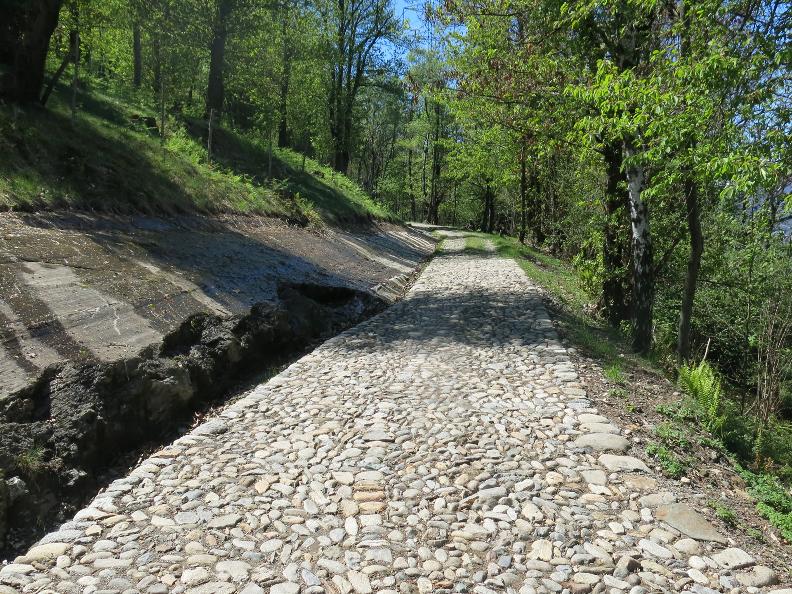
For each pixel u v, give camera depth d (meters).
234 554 3.72
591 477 4.93
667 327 14.86
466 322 11.08
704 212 13.15
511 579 3.56
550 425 5.98
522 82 12.35
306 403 6.54
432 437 5.61
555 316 12.16
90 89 16.91
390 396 6.77
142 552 3.72
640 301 10.66
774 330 11.24
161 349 6.78
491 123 14.95
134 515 4.17
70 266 7.34
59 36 15.63
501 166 28.42
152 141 14.51
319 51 31.58
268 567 3.61
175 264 9.39
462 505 4.39
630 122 7.81
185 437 5.57
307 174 26.33
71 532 3.94
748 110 6.52
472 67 13.02
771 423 9.75
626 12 9.52
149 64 25.61
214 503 4.34
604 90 7.81
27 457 4.47
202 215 13.05
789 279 12.41
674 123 7.03
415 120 52.22
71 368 5.49
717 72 6.49
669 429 6.23
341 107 36.69
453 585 3.49
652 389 7.88
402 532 4.03
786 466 6.92
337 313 11.98
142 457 5.58
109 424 5.40
